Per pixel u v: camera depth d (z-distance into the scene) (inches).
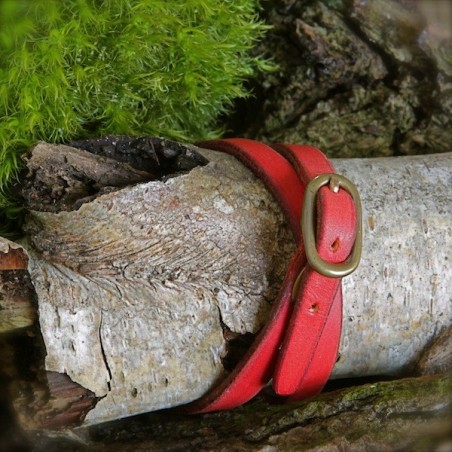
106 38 16.5
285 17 18.9
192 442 16.0
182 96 17.7
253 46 18.3
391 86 18.9
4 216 16.4
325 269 15.3
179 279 15.8
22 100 16.0
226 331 15.9
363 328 16.3
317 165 16.0
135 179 15.7
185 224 15.7
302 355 15.7
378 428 15.7
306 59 19.0
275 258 15.9
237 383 15.8
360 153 19.2
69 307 15.4
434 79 18.7
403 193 16.4
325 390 16.9
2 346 15.7
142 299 15.6
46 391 15.4
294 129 19.3
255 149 16.2
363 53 18.8
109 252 15.6
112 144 15.9
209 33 17.5
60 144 15.8
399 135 19.1
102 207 15.4
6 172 15.9
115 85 16.9
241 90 18.6
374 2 18.5
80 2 15.9
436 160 16.9
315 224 15.6
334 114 19.1
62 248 15.5
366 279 16.1
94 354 15.4
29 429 15.4
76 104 16.6
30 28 15.6
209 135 18.9
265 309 15.9
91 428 16.2
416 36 18.6
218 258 15.8
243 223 15.9
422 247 16.3
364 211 16.2
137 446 16.0
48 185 15.5
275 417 16.2
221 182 15.9
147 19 16.4
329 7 18.7
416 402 15.9
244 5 17.7
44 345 15.4
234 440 15.9
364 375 16.8
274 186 15.9
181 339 15.7
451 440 15.5
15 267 15.3
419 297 16.3
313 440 15.7
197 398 16.1
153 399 15.8
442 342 16.5
